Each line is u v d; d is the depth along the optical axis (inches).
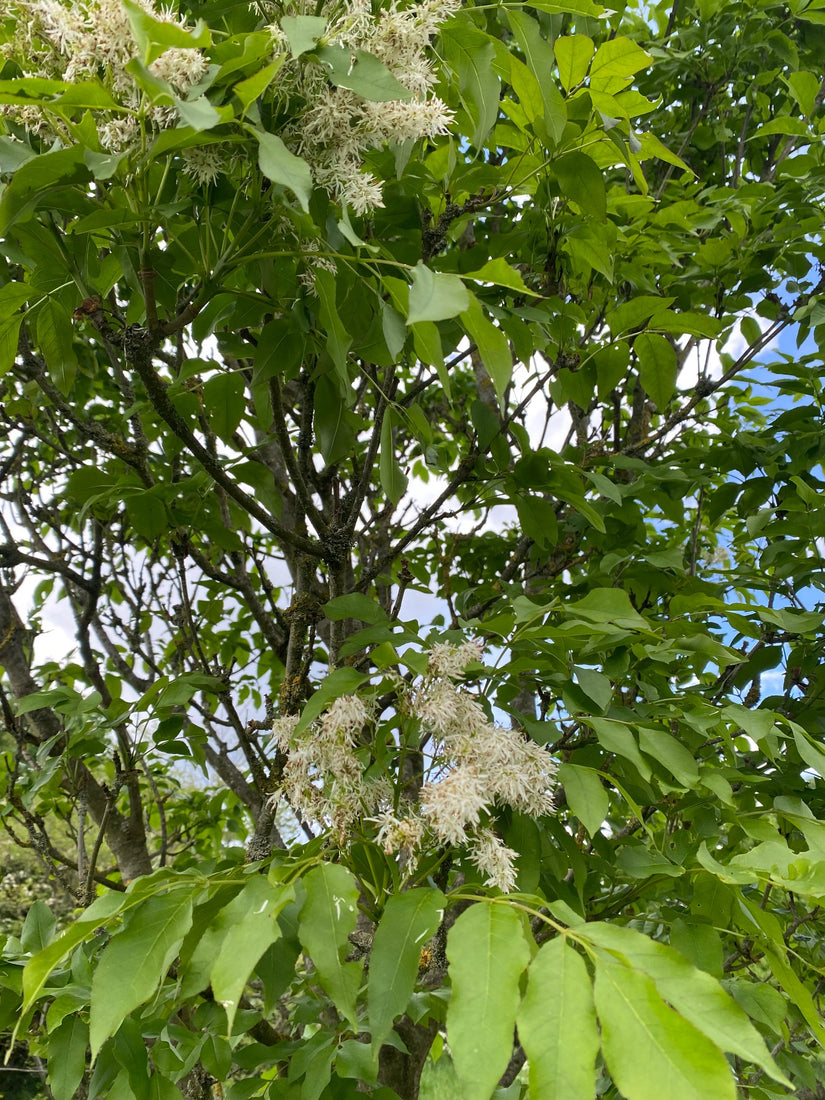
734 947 87.6
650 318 81.4
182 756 90.3
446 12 54.2
